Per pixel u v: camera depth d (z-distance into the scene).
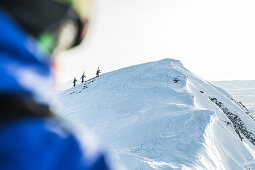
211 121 33.53
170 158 24.98
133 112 39.09
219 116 42.75
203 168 24.09
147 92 45.81
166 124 32.47
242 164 30.66
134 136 31.11
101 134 33.06
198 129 31.19
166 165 20.45
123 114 39.16
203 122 32.94
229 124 40.53
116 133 32.72
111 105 43.28
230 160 30.11
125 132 32.53
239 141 34.91
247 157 32.22
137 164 19.97
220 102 51.44
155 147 27.55
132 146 28.59
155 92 45.31
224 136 34.53
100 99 47.22
